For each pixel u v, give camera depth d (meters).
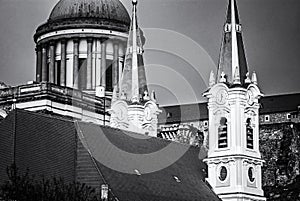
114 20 153.50
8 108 138.88
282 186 175.12
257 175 121.19
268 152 181.75
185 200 111.25
